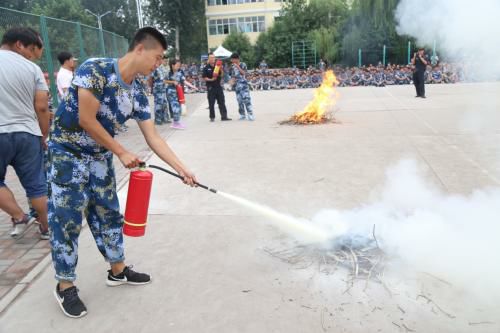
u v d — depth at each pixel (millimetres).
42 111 3639
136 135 9039
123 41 17719
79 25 11438
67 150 2586
